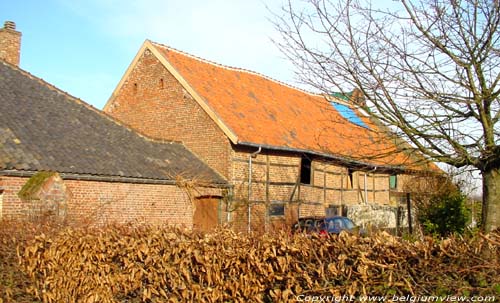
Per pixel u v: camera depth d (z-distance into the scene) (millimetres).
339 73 7250
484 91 6641
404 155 7727
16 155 13430
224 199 18031
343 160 8969
